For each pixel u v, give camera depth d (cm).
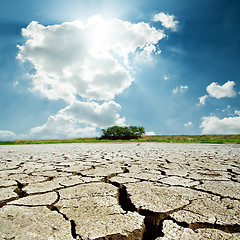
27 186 155
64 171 221
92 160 320
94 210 106
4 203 119
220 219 94
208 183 164
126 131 2178
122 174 201
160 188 149
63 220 94
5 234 80
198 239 76
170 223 90
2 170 228
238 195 131
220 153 446
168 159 330
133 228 87
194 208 108
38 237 78
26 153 470
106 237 79
